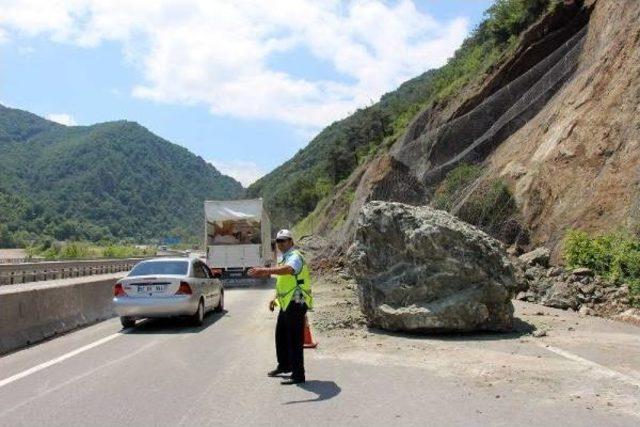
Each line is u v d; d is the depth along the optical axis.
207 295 14.79
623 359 8.83
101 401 6.98
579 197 19.19
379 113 89.62
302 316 7.89
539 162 22.44
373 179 35.88
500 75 32.03
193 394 7.28
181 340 11.53
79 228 191.50
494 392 7.16
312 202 106.00
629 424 5.88
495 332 11.41
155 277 13.23
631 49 20.72
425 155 34.03
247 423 6.10
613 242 15.85
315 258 34.59
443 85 46.25
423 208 12.87
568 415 6.18
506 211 22.58
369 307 12.21
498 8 37.12
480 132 31.94
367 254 12.41
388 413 6.38
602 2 26.36
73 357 9.80
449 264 11.48
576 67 27.17
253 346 10.76
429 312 11.20
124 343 11.23
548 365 8.50
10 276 31.88
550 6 31.14
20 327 11.18
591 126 20.62
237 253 29.17
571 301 14.09
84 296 14.49
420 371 8.41
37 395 7.29
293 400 6.96
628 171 17.78
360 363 9.05
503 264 11.62
